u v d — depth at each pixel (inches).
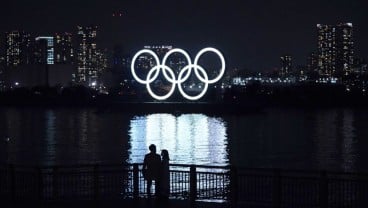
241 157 4173.2
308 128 7652.6
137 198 1101.1
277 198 986.7
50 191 1138.7
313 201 1002.7
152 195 1138.7
